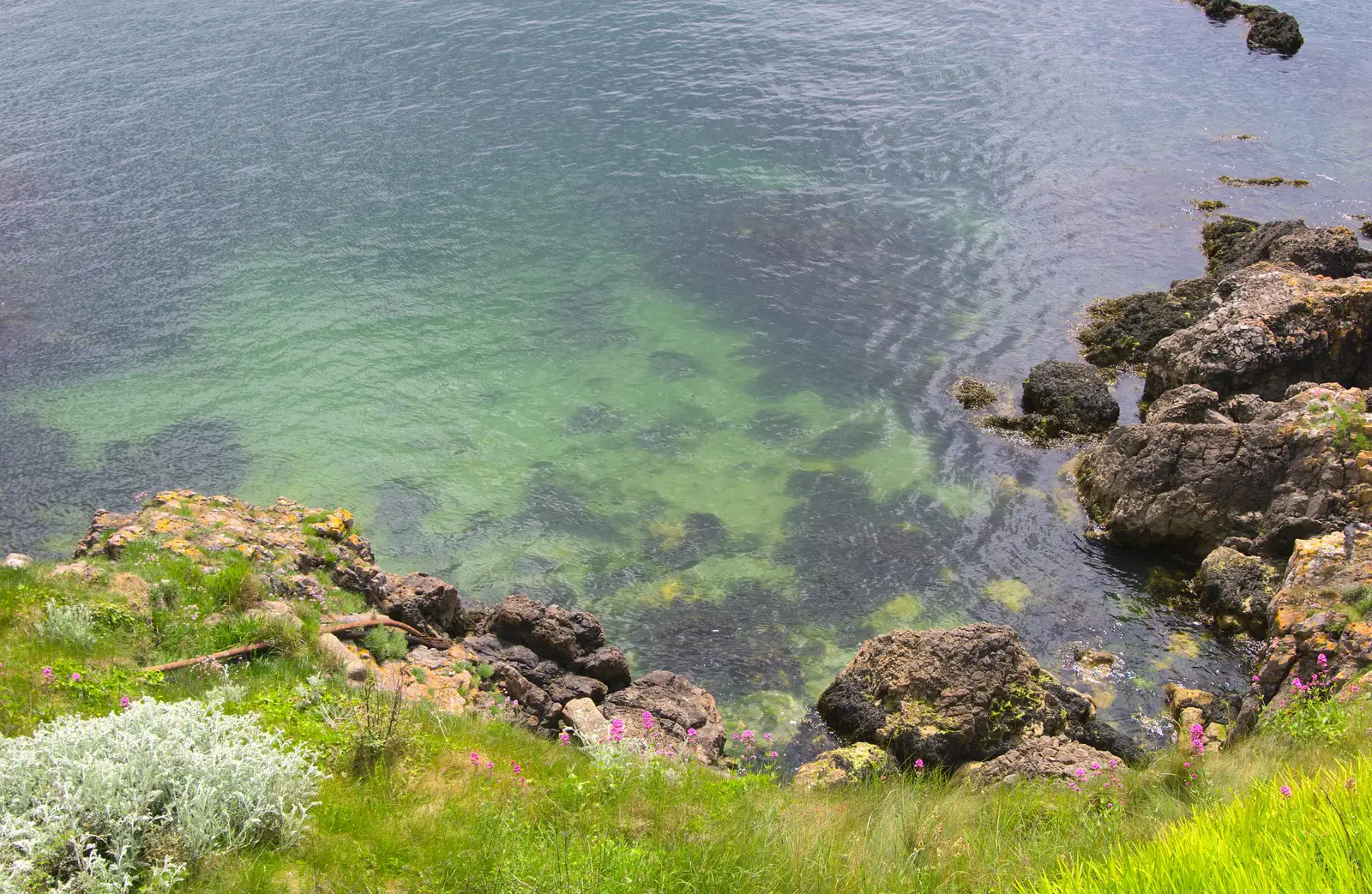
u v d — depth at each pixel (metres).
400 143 45.94
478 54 54.50
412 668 17.83
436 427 30.25
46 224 40.69
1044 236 39.50
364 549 21.31
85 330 34.97
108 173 43.91
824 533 26.09
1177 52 55.44
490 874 10.16
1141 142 46.22
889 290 36.53
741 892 10.12
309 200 42.03
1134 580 24.73
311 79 51.78
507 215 40.91
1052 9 61.50
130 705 12.23
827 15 60.28
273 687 14.38
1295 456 24.33
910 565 25.09
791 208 41.44
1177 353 29.84
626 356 33.25
